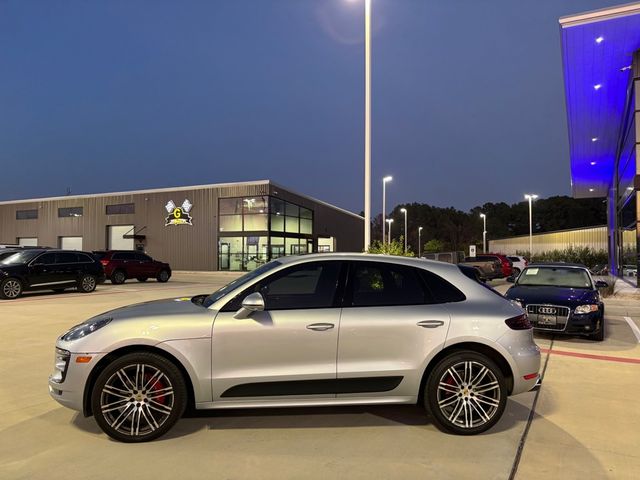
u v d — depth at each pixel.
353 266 4.39
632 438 4.13
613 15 17.25
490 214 109.69
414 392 4.16
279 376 4.03
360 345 4.11
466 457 3.72
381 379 4.12
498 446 3.94
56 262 16.83
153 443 3.94
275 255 38.28
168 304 4.54
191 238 39.75
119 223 42.69
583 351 7.85
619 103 25.14
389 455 3.74
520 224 103.44
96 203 43.81
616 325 10.95
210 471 3.45
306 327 4.07
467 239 98.44
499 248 75.00
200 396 4.01
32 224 47.00
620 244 30.86
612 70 21.36
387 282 4.37
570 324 8.43
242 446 3.89
